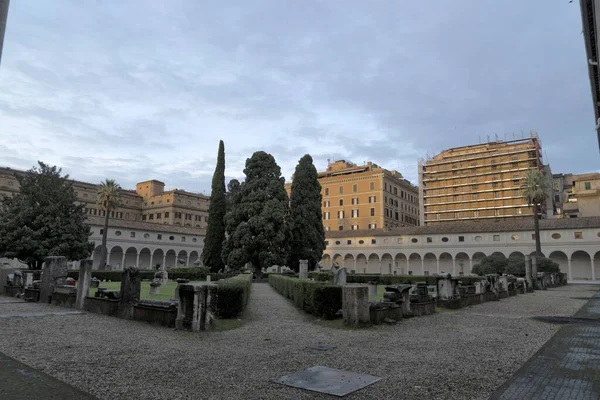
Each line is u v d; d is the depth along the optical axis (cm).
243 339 987
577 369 696
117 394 539
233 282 1481
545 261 4616
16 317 1309
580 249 5822
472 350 866
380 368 701
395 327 1216
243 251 4444
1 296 2102
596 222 5828
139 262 7212
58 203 3909
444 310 1741
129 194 12356
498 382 616
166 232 7100
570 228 5916
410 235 7200
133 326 1163
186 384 589
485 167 10038
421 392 564
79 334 1016
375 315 1255
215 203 5138
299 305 1662
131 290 1327
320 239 5134
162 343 910
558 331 1152
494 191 9756
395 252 7325
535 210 5353
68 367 680
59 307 1638
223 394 545
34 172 4016
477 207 9906
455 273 6750
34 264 3925
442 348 888
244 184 4825
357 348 884
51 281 1794
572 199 9862
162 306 1227
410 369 695
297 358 776
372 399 535
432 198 10688
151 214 12412
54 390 549
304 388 577
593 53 1638
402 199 10912
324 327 1197
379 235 7544
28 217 3759
